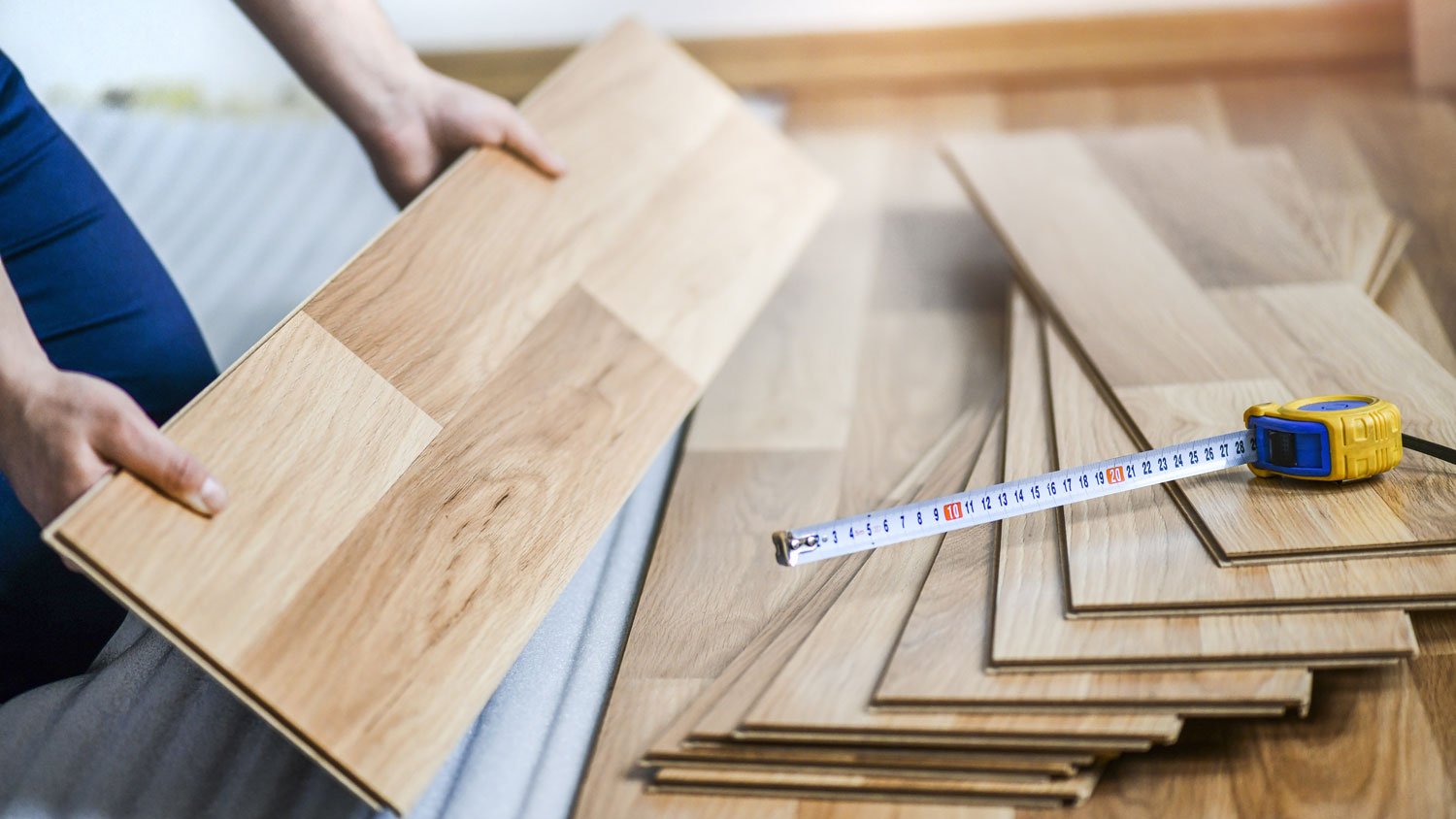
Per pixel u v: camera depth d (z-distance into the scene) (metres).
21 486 1.08
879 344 1.83
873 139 2.48
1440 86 2.33
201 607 1.02
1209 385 1.39
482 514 1.21
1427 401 1.31
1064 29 2.55
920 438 1.60
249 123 2.47
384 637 1.08
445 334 1.31
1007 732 1.02
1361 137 2.20
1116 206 1.86
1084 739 1.01
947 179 2.30
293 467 1.12
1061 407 1.42
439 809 1.12
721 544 1.43
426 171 1.67
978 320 1.86
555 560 1.23
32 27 2.40
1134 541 1.15
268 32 1.54
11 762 1.19
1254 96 2.43
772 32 2.64
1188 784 1.05
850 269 2.05
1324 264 1.66
